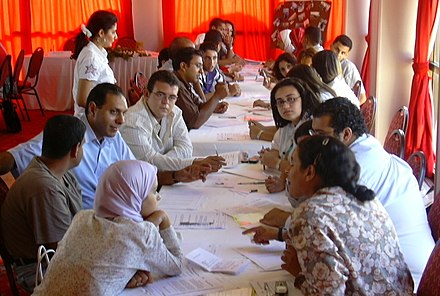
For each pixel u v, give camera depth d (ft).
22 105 25.90
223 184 8.93
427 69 15.40
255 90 17.93
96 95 8.66
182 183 8.96
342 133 7.14
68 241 5.62
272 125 12.81
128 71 25.12
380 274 5.11
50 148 7.36
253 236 6.64
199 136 12.02
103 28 12.98
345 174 5.33
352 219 5.13
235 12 28.07
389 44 17.67
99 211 5.72
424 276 5.73
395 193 6.95
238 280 5.85
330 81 13.05
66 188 7.59
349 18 25.55
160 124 10.46
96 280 5.41
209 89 16.90
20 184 7.22
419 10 15.26
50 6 28.32
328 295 4.88
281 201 8.15
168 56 16.51
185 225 7.24
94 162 8.75
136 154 9.89
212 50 16.20
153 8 28.45
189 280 5.85
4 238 7.36
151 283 5.77
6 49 28.35
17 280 7.64
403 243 6.77
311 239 4.97
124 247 5.51
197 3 28.19
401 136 10.25
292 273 5.61
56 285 5.45
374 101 14.32
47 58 25.62
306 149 5.41
